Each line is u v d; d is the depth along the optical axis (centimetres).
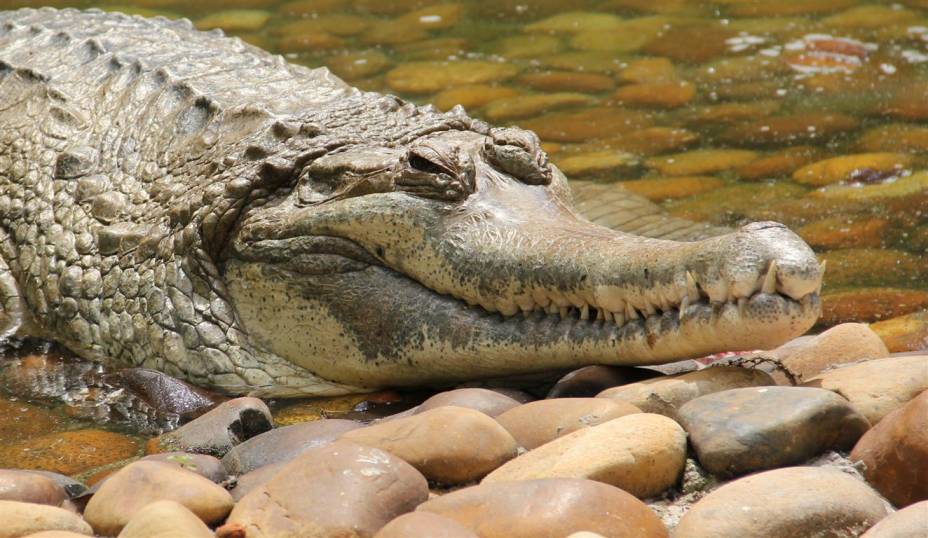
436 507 745
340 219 1061
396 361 1065
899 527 688
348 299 1079
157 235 1215
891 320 1188
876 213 1455
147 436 1056
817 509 720
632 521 726
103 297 1248
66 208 1343
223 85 1422
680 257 862
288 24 2411
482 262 988
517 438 855
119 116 1423
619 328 919
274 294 1121
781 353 1030
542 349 966
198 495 783
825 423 808
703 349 874
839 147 1680
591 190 1546
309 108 1311
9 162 1453
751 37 2219
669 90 1967
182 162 1278
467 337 1009
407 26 2392
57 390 1169
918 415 776
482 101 1947
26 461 1002
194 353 1159
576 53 2191
